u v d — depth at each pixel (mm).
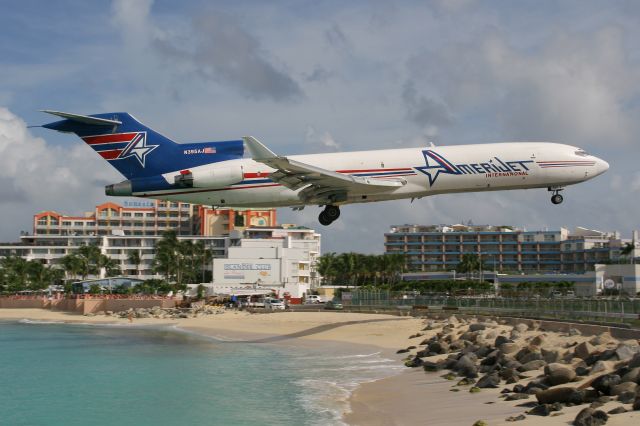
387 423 23438
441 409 23953
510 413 21047
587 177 46844
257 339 64062
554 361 28516
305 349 53531
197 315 98438
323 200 46594
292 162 41562
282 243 137125
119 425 28016
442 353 41062
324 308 95688
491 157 46344
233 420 27453
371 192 45844
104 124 47875
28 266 155000
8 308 128000
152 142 48031
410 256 185500
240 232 164000
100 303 113812
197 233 194875
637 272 96438
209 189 47125
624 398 18891
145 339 68125
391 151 46938
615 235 175125
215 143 48188
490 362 32469
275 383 36156
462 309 65000
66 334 76938
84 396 35250
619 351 25688
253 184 46812
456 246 183000
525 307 53375
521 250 177875
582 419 16703
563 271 172750
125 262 174250
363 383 33562
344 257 169750
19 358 53219
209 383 37625
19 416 30562
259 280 125438
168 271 154750
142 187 47625
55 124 47812
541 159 46500
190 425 27359
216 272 124750
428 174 45875
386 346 50938
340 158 46719
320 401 29547
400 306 76000
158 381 39438
